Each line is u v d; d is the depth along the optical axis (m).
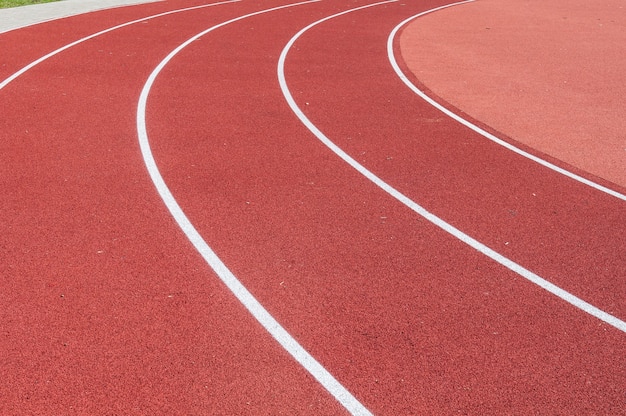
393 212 7.91
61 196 8.09
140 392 4.97
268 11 21.36
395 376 5.24
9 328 5.62
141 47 15.85
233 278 6.49
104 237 7.16
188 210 7.83
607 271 6.79
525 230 7.56
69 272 6.48
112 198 8.08
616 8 23.48
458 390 5.11
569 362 5.45
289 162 9.29
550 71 14.64
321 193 8.37
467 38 17.94
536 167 9.34
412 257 6.94
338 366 5.34
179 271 6.57
